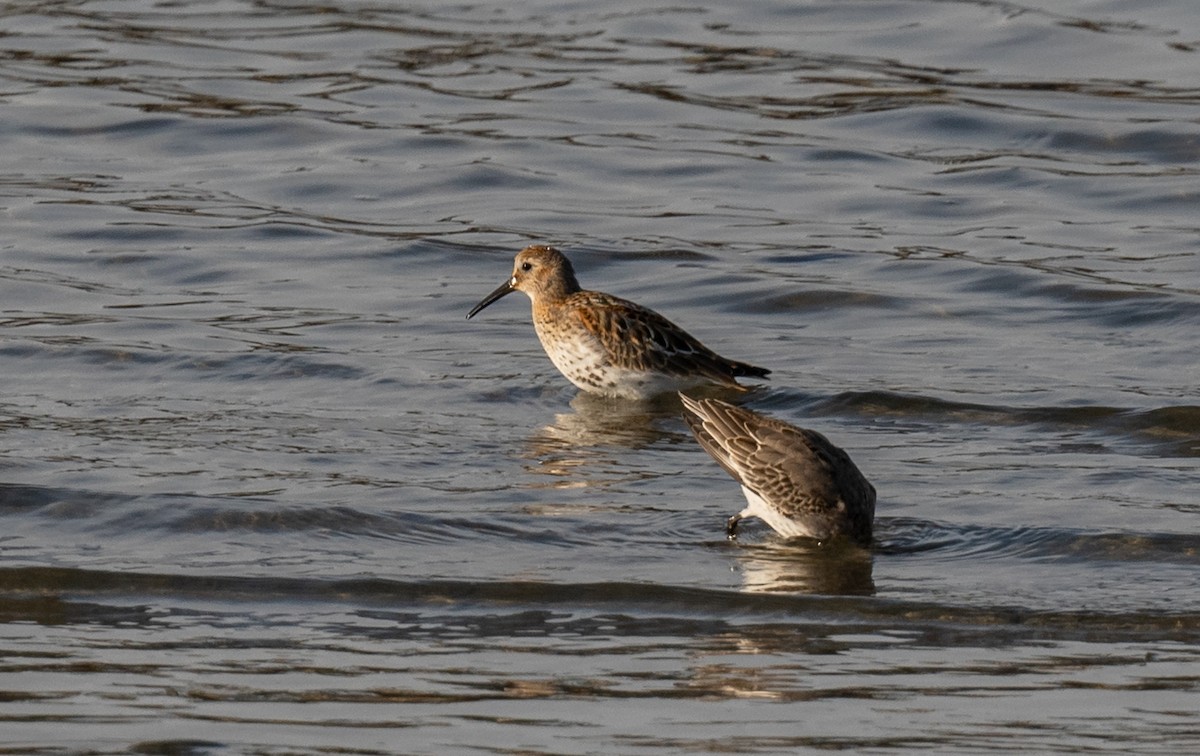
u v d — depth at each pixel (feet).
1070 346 59.47
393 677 34.53
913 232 73.92
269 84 94.22
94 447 48.55
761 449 42.68
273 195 78.89
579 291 58.13
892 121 88.38
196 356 57.82
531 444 50.42
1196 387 54.34
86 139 86.22
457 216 76.64
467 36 102.27
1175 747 30.94
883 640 36.50
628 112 90.12
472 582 39.55
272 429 50.80
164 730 31.76
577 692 33.73
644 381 55.62
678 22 104.12
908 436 51.06
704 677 34.42
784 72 95.71
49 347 58.54
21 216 74.69
